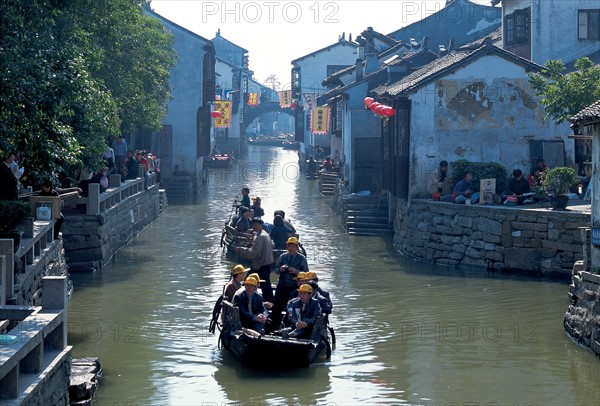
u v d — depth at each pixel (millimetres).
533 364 18328
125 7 30984
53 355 13297
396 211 35906
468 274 28438
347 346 19844
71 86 18938
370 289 26312
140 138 54906
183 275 28578
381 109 34938
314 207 50312
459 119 32969
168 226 41156
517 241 28047
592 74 30172
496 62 32844
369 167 45781
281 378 17469
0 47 18016
